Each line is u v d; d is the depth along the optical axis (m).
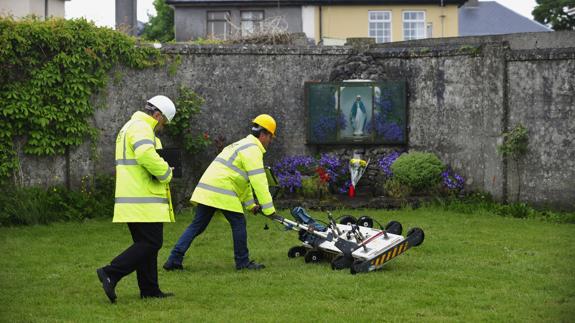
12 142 14.91
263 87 16.38
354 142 16.41
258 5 35.47
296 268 10.05
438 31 36.66
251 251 11.33
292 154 16.48
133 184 8.22
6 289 9.04
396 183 15.68
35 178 15.13
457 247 11.45
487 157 15.66
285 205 15.32
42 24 14.97
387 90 16.36
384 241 9.94
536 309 7.99
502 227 13.33
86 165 15.42
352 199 15.71
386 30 36.34
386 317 7.68
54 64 15.03
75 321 7.59
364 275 9.52
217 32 35.78
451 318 7.64
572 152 15.09
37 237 12.67
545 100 15.20
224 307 8.14
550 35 17.53
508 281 9.29
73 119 15.16
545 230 13.07
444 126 16.22
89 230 13.30
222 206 9.80
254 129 10.01
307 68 16.50
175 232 12.98
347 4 35.78
